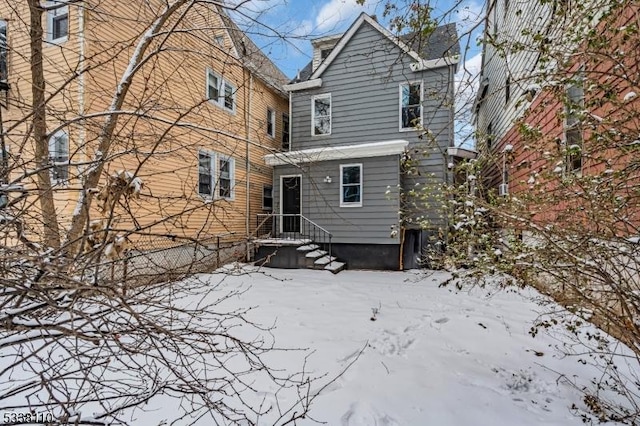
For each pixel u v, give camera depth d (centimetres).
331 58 1059
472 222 369
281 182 1041
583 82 303
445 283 406
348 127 1048
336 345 394
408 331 443
